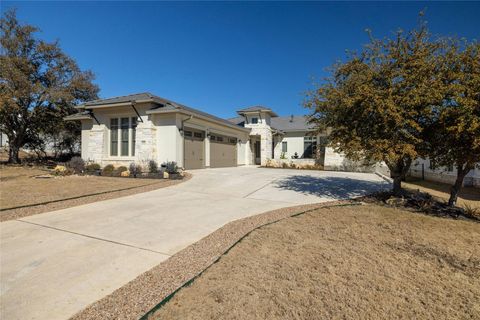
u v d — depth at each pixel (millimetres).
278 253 3898
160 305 2605
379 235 4812
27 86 17500
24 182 10852
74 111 21156
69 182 10984
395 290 3000
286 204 7590
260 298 2742
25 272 3359
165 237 4723
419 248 4262
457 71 6484
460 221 5875
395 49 7281
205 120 17266
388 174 16391
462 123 5629
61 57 20453
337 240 4508
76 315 2523
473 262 3811
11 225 5332
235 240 4578
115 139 16375
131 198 8234
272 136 26734
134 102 14617
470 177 13055
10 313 2535
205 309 2541
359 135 7406
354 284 3092
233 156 21844
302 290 2920
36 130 20781
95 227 5254
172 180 11961
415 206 7359
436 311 2648
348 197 8727
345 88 7855
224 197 8547
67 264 3602
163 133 14977
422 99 6211
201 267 3547
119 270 3449
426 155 7211
